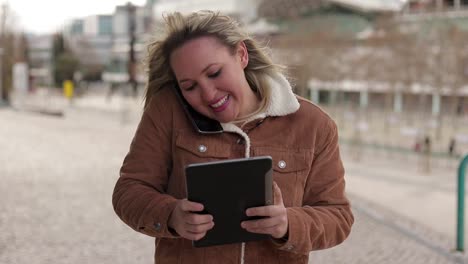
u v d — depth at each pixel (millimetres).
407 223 7332
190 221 1512
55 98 54250
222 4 54156
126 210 1710
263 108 1755
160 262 1786
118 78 77438
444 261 5461
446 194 10211
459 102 33125
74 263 4828
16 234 5703
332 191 1814
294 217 1629
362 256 5473
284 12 45281
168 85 1842
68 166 11047
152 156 1787
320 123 1799
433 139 23766
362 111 41219
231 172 1514
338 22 43812
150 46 1786
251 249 1717
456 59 26078
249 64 1794
